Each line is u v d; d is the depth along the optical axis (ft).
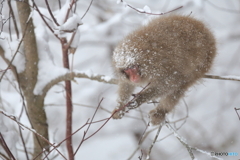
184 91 20.70
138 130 38.73
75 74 20.44
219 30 40.78
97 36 37.65
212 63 20.79
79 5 40.63
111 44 37.68
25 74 21.70
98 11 40.63
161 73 18.45
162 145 37.27
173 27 19.33
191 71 19.52
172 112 21.27
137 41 18.42
